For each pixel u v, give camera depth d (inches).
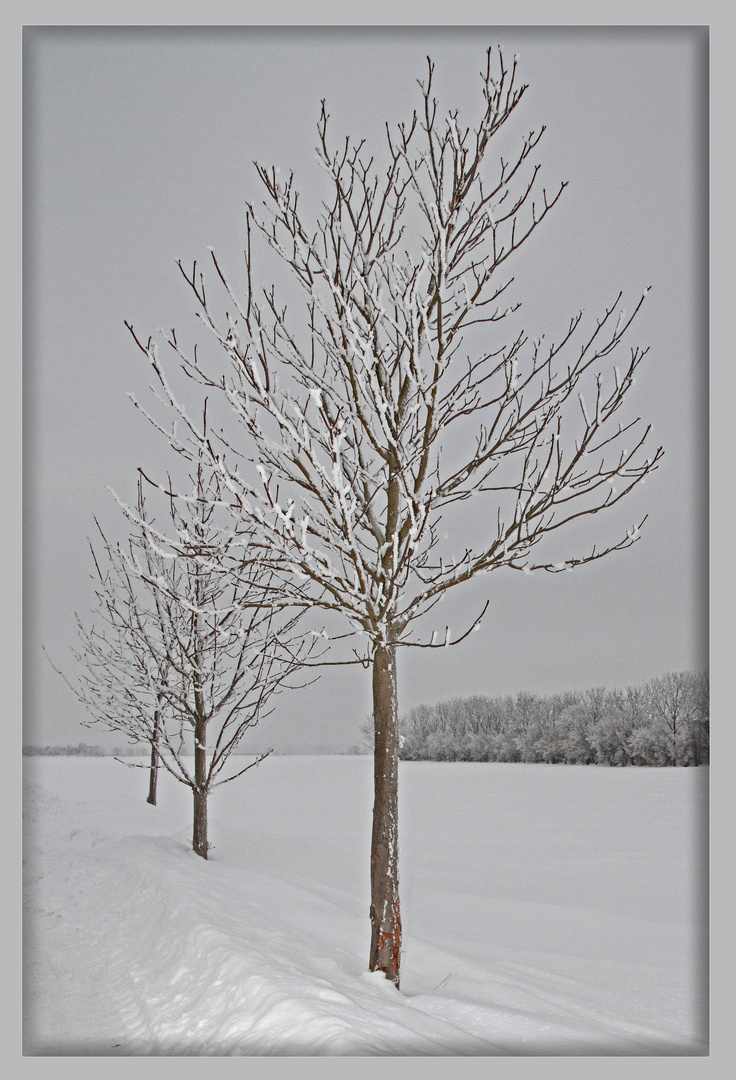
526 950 303.7
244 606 222.7
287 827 727.1
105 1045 190.4
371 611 223.8
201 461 214.8
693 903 334.6
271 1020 175.9
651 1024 215.3
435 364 211.5
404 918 360.8
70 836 463.2
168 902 287.6
